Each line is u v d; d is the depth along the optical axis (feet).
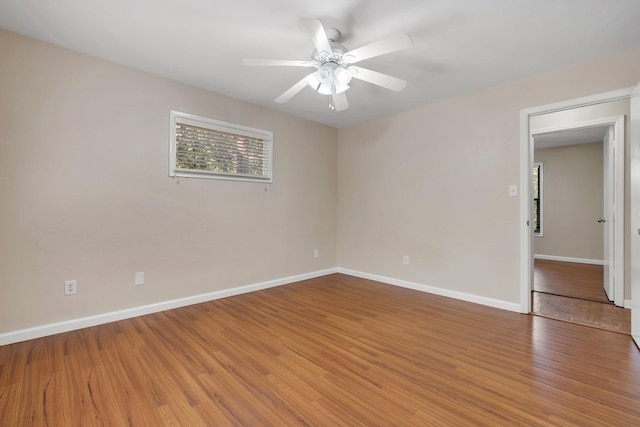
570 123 11.83
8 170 7.28
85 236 8.34
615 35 7.14
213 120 10.75
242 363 6.52
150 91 9.41
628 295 10.14
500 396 5.40
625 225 10.20
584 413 4.92
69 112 8.05
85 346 7.23
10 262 7.32
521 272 9.66
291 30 7.07
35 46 7.57
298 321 8.93
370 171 14.10
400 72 9.12
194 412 4.98
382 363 6.55
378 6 6.14
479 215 10.59
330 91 7.37
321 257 14.84
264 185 12.44
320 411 5.02
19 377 5.91
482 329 8.36
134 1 6.08
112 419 4.81
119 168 8.87
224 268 11.25
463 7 6.16
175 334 7.97
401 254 12.92
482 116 10.46
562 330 8.29
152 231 9.52
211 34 7.27
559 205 19.02
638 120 7.07
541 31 6.99
